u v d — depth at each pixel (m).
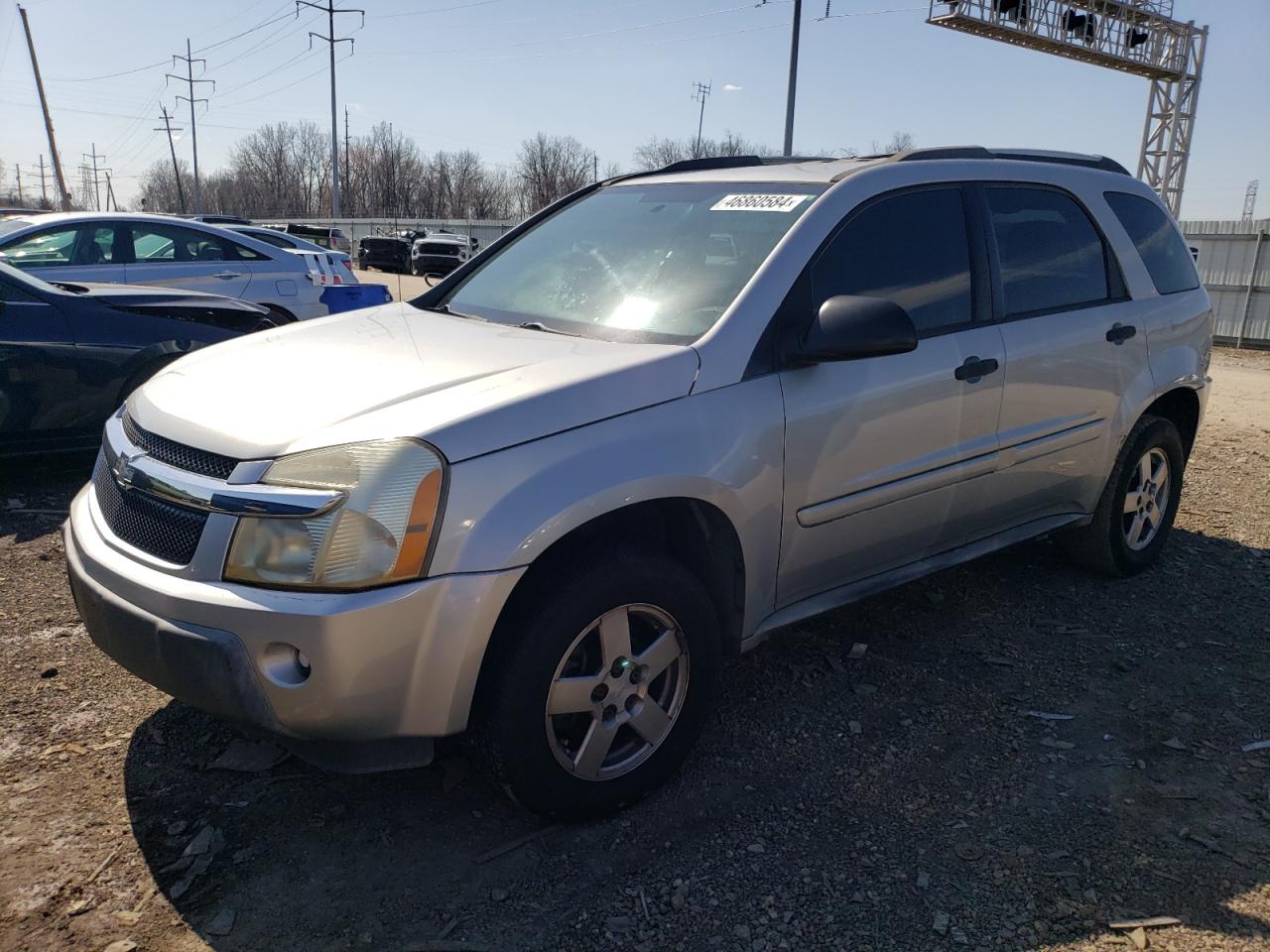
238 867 2.55
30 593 4.14
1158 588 4.57
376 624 2.28
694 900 2.47
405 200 86.62
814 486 3.09
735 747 3.17
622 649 2.69
